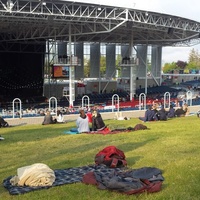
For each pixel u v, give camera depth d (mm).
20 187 6621
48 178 6766
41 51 65688
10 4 35656
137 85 71625
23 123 28766
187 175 6938
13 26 51062
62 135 15891
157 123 19516
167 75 81812
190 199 5629
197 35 57219
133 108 40812
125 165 8031
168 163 8039
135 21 44031
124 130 16219
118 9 42188
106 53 70250
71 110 38562
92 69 69125
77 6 41000
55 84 66500
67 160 9266
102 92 68625
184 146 10617
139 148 10680
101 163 8188
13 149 12117
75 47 66500
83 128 16719
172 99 49625
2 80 63156
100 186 6348
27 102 56156
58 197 5977
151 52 74312
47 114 24812
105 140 13172
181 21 51312
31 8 39000
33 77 65500
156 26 49469
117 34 58938
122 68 71000
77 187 6484
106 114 34906
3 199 5992
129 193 5914
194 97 52469
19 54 64125
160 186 6184
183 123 18703
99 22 44062
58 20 42531
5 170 8539
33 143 13375
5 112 36562
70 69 49469
